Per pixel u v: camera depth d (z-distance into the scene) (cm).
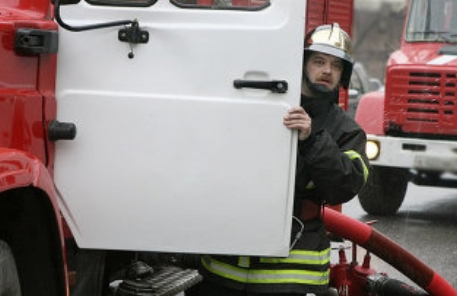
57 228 922
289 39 970
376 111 2553
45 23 946
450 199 3053
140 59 979
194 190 978
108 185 980
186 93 977
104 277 1097
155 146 977
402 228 2459
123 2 984
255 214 979
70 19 986
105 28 978
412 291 1292
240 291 1034
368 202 2623
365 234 1274
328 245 1061
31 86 936
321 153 983
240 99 974
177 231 983
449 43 2616
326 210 1273
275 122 973
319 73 1039
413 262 1288
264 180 976
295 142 975
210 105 973
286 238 983
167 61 979
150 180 979
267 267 1018
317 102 1041
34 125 934
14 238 934
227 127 974
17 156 858
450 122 2497
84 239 985
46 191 890
